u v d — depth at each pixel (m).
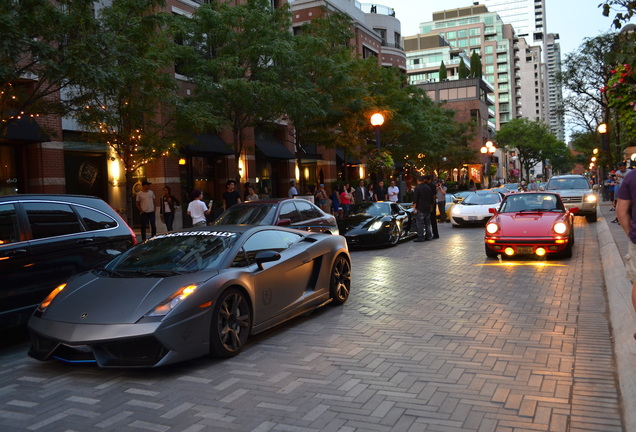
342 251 7.27
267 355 5.20
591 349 5.01
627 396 3.75
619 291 6.91
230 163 24.25
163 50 13.79
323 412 3.79
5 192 15.78
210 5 17.38
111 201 20.08
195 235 6.07
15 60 8.52
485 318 6.32
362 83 22.84
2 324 5.70
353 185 32.16
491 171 72.88
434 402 3.91
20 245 5.94
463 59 91.19
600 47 23.67
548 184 20.02
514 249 10.53
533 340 5.36
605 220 17.27
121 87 10.51
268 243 6.17
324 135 22.12
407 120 26.95
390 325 6.18
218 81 15.95
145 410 3.94
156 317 4.60
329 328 6.14
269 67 16.84
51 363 5.26
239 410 3.88
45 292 6.11
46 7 8.61
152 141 13.37
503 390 4.09
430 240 15.45
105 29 10.77
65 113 10.80
